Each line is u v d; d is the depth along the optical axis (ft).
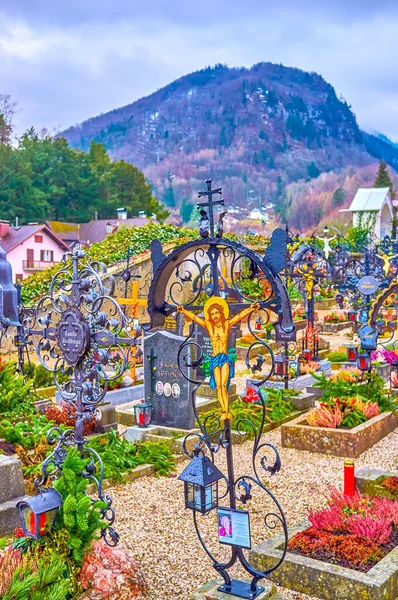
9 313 22.67
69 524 16.97
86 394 19.52
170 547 21.91
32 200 200.44
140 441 34.94
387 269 77.05
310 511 21.70
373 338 38.99
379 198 200.85
